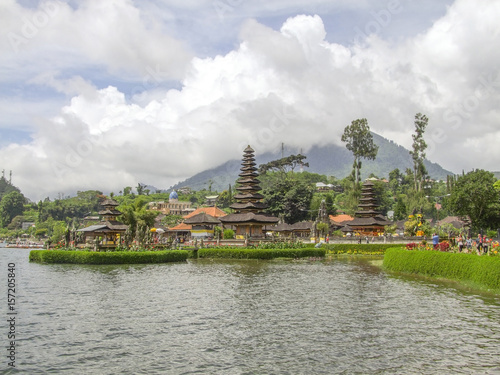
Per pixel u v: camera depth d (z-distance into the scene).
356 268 63.06
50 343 23.67
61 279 48.44
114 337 24.84
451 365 20.22
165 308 32.59
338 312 31.28
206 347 23.03
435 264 50.56
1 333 25.61
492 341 23.91
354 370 19.64
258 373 19.34
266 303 34.69
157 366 20.23
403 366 20.11
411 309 32.19
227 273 55.75
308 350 22.47
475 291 40.16
